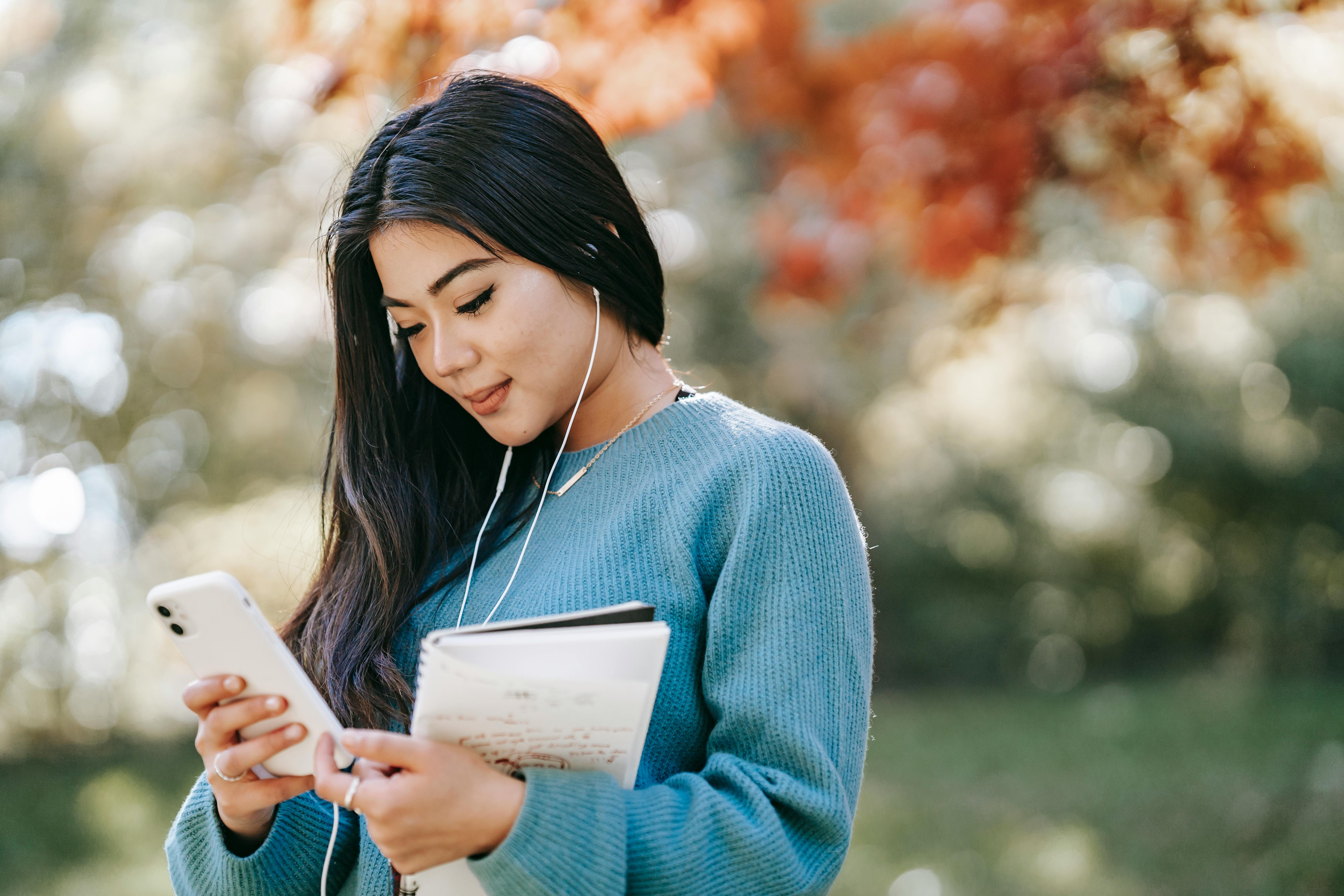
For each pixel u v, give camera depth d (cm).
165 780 766
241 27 740
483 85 137
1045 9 396
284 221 788
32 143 803
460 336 132
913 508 1343
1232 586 1356
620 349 142
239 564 743
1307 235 691
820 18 637
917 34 467
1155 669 1406
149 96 798
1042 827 621
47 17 796
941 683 1399
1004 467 1327
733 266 1008
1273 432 1240
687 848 111
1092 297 613
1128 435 1295
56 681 875
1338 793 599
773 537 125
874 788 751
